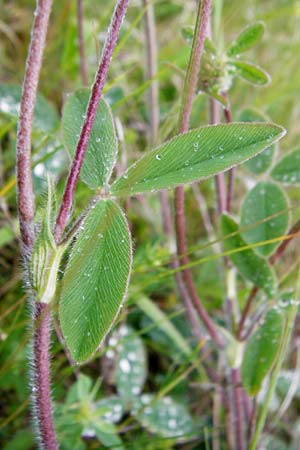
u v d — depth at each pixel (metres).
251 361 0.28
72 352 0.21
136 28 0.46
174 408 0.33
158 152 0.22
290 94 0.46
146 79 0.37
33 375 0.23
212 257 0.29
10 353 0.32
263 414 0.27
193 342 0.36
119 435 0.33
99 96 0.20
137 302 0.34
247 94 0.46
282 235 0.28
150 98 0.37
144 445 0.32
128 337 0.32
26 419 0.32
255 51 0.49
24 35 0.45
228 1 0.50
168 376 0.34
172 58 0.43
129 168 0.22
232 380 0.31
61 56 0.44
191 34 0.29
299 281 0.28
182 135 0.22
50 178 0.21
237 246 0.29
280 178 0.29
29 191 0.22
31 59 0.22
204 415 0.34
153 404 0.32
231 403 0.32
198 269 0.38
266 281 0.28
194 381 0.35
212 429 0.32
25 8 0.46
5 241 0.34
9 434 0.32
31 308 0.22
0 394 0.32
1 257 0.35
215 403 0.33
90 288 0.21
